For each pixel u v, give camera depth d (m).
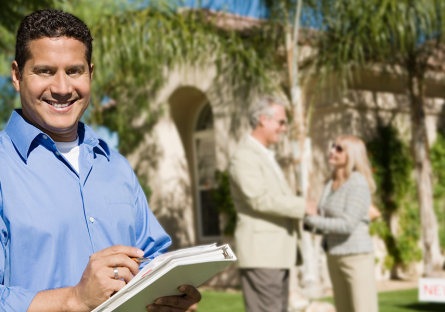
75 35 1.62
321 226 3.88
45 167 1.59
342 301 4.02
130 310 1.45
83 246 1.58
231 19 7.71
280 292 3.89
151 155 10.93
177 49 7.03
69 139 1.71
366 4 6.69
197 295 1.51
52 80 1.58
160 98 10.65
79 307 1.36
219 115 9.33
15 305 1.35
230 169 4.02
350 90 8.89
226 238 9.34
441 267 9.52
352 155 4.05
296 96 6.83
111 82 9.20
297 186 6.61
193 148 11.00
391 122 9.52
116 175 1.79
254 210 3.86
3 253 1.46
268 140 4.06
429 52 8.24
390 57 7.96
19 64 1.62
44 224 1.52
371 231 8.98
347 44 6.80
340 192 3.99
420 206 8.75
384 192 9.25
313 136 8.89
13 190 1.51
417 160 8.71
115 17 7.05
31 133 1.57
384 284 8.67
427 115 10.49
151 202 10.88
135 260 1.46
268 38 7.30
